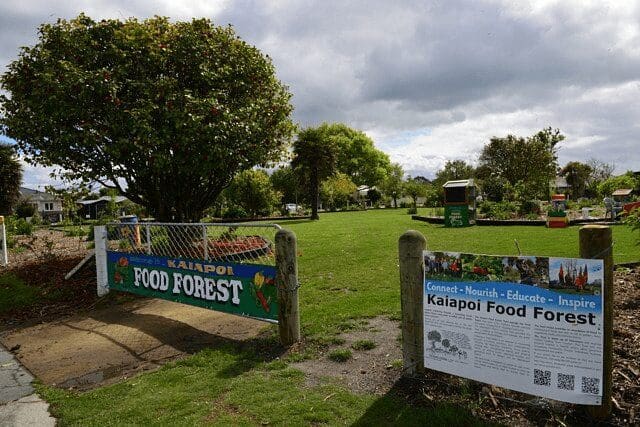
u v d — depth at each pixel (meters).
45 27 9.82
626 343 3.97
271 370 4.27
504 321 3.16
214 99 9.59
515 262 3.09
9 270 10.74
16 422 3.70
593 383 2.82
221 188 12.27
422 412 3.21
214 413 3.49
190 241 6.62
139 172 10.14
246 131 10.23
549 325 2.96
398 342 4.72
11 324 7.27
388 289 7.14
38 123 9.45
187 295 6.44
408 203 64.25
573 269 2.85
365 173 75.19
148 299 7.96
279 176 60.53
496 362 3.21
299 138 34.81
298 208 57.31
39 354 5.55
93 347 5.64
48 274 9.83
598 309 2.77
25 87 9.56
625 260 8.70
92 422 3.53
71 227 28.03
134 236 7.75
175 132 9.43
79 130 9.34
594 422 2.91
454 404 3.27
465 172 63.97
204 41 10.47
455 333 3.42
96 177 10.52
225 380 4.09
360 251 11.77
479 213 27.06
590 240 2.82
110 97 9.07
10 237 17.27
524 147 42.88
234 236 6.99
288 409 3.43
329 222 28.67
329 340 4.88
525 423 3.00
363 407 3.39
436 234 16.67
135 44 9.65
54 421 3.69
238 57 11.09
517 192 27.98
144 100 9.23
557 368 2.95
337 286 7.60
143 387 4.11
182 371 4.41
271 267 5.17
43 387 4.45
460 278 3.36
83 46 9.52
